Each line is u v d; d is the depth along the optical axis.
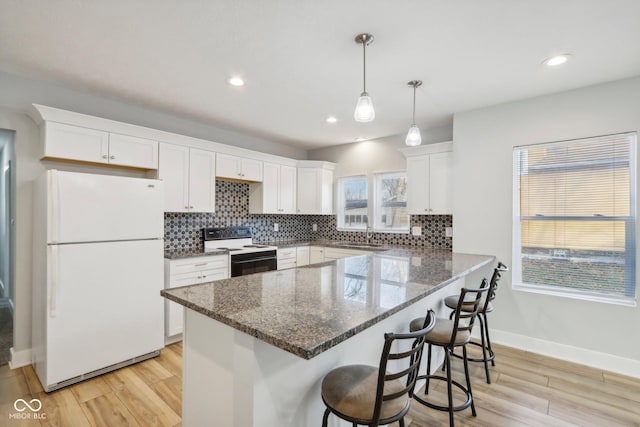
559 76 2.49
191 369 1.51
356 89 2.76
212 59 2.24
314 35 1.93
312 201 4.83
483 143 3.21
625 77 2.51
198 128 3.78
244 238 4.33
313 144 4.98
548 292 2.89
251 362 1.11
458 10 1.68
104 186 2.41
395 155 4.40
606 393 2.24
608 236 2.66
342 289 1.66
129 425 1.86
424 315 2.30
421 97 2.94
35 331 2.46
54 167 2.69
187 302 1.41
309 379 1.34
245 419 1.13
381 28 1.85
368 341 1.70
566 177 2.85
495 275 2.37
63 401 2.09
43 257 2.26
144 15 1.74
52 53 2.16
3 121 2.45
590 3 1.62
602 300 2.64
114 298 2.46
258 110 3.34
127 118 3.13
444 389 2.30
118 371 2.50
